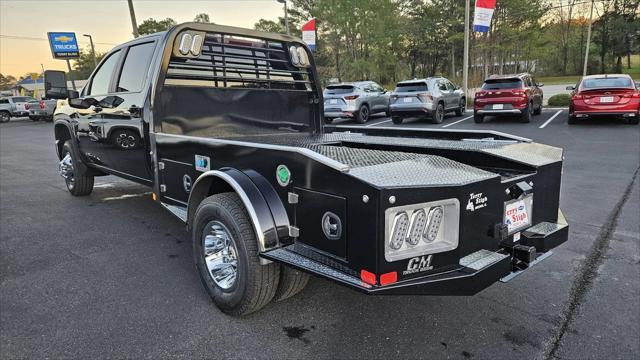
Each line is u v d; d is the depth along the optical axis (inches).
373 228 79.0
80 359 97.5
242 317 115.6
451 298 126.4
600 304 121.9
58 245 171.9
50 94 199.5
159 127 154.9
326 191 88.6
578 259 152.6
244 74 176.6
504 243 104.4
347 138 163.8
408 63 2274.9
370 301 124.7
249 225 105.3
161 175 152.6
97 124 191.6
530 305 122.0
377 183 79.0
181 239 179.0
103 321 113.6
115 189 276.1
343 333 108.1
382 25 1844.2
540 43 1705.2
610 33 2054.6
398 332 108.5
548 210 118.8
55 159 430.9
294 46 188.4
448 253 86.2
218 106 170.4
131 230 191.2
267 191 103.1
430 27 1985.7
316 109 203.6
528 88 580.4
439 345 102.8
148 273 144.3
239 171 110.5
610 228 182.5
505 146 127.7
